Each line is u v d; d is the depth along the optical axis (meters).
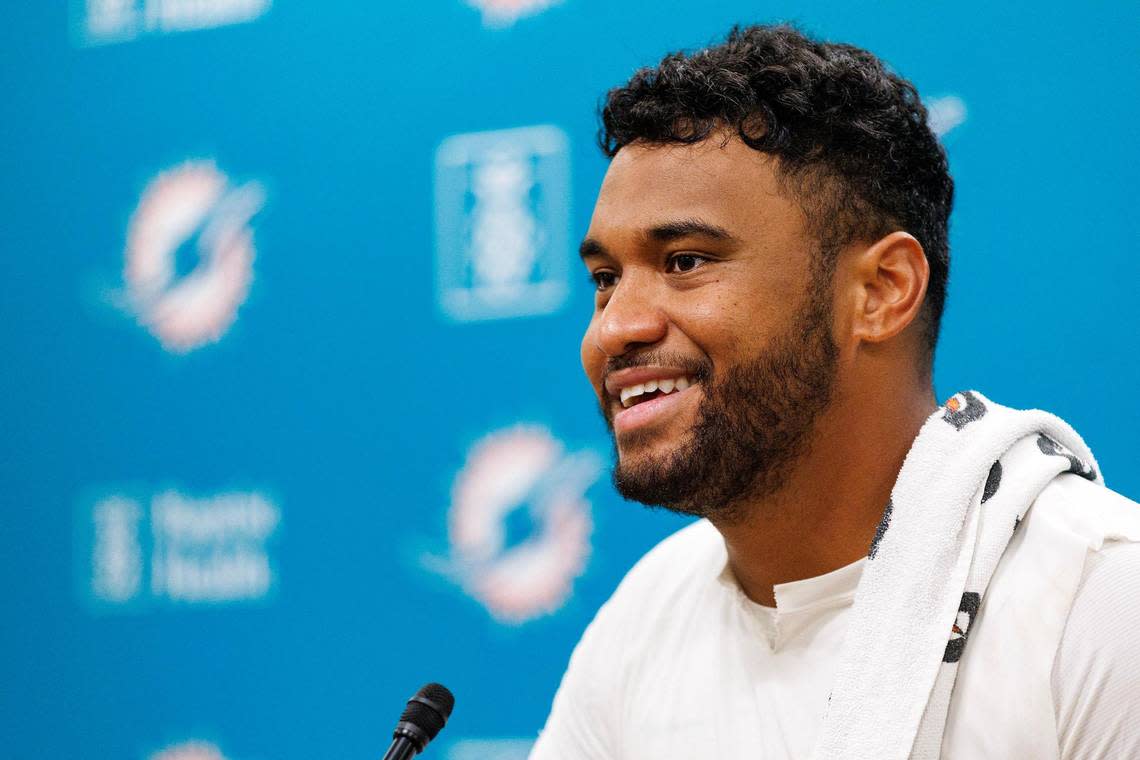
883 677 3.59
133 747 8.84
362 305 8.62
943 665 3.54
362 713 8.28
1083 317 6.80
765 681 4.05
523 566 8.00
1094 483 3.90
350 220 8.73
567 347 8.08
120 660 8.96
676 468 3.79
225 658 8.68
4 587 9.27
